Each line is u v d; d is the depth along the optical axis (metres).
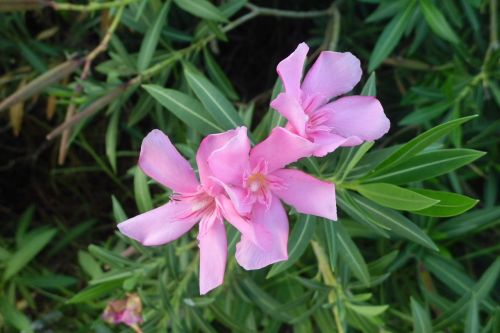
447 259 0.40
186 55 0.42
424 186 0.42
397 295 0.42
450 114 0.41
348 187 0.29
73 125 0.39
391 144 0.50
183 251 0.37
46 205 0.58
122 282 0.35
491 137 0.42
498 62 0.40
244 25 0.55
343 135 0.26
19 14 0.45
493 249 0.43
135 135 0.51
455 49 0.40
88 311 0.44
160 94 0.31
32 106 0.52
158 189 0.51
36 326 0.48
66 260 0.55
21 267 0.42
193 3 0.38
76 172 0.57
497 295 0.45
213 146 0.24
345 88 0.27
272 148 0.25
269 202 0.25
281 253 0.25
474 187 0.51
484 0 0.42
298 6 0.53
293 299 0.40
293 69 0.24
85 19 0.49
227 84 0.42
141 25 0.40
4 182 0.58
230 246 0.30
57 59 0.49
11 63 0.51
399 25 0.38
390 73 0.50
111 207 0.57
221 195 0.25
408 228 0.30
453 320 0.35
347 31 0.47
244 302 0.39
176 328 0.35
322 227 0.33
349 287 0.35
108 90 0.39
